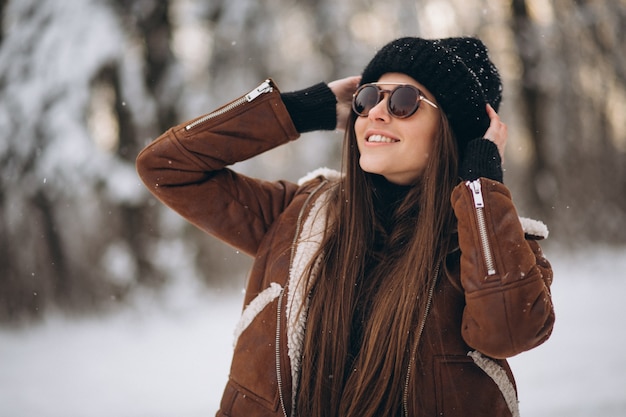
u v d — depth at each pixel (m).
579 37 13.55
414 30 11.55
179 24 12.24
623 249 13.29
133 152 11.02
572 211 13.87
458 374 1.59
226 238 1.92
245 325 1.74
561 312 7.69
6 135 10.67
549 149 14.30
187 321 10.12
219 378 5.94
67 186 10.65
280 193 1.99
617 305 7.83
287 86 12.47
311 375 1.67
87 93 10.66
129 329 9.97
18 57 10.79
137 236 10.99
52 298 11.48
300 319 1.68
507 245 1.53
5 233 11.21
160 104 11.31
